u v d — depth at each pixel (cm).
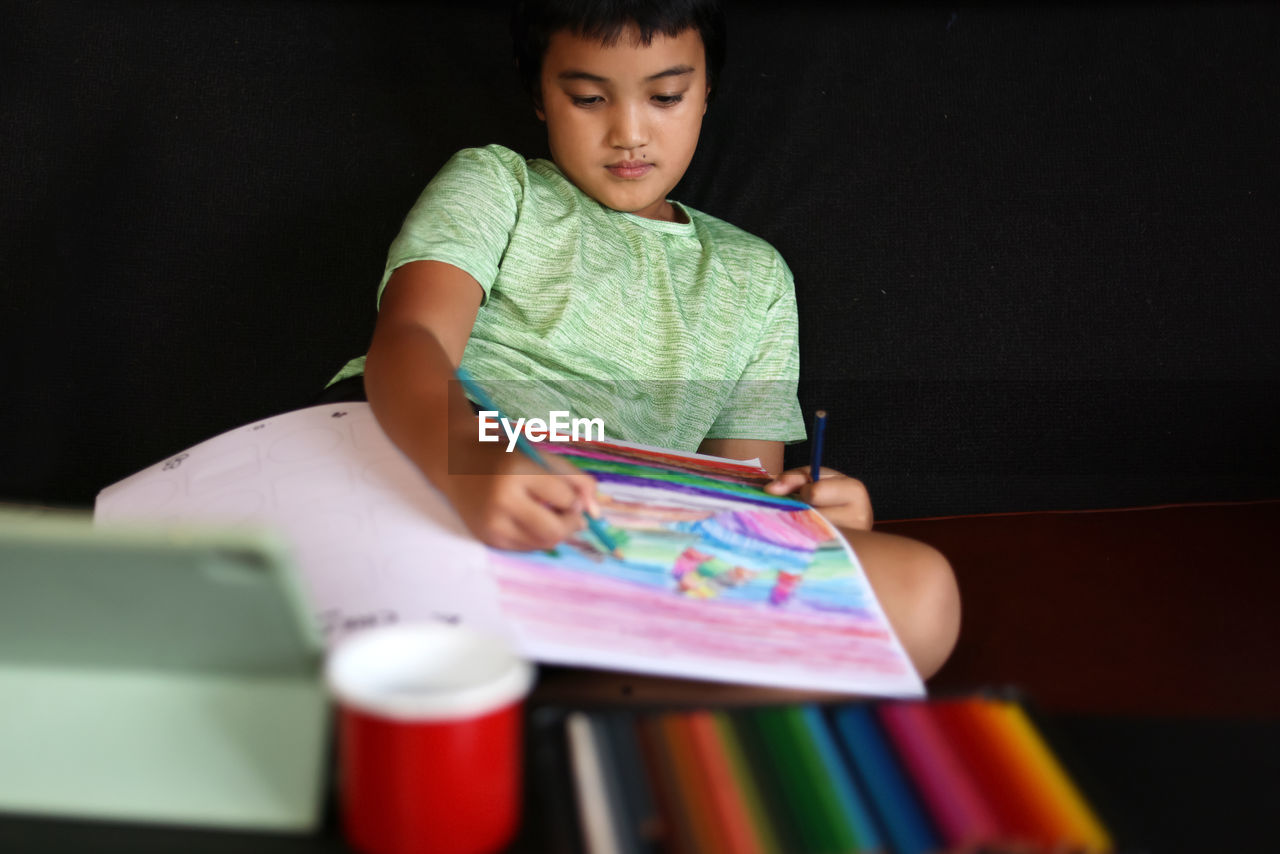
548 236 108
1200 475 113
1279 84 116
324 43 117
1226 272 113
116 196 113
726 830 45
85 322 111
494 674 45
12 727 48
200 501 72
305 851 45
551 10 101
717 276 113
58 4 114
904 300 115
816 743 51
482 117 118
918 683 58
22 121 112
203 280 113
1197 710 73
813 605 65
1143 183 115
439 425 74
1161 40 118
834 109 119
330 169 116
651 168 108
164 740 48
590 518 69
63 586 44
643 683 59
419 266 96
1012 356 113
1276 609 89
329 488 71
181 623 46
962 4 121
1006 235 115
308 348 113
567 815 46
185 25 116
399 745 42
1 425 108
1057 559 99
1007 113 117
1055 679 78
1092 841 45
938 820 46
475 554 64
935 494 114
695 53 106
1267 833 55
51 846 45
